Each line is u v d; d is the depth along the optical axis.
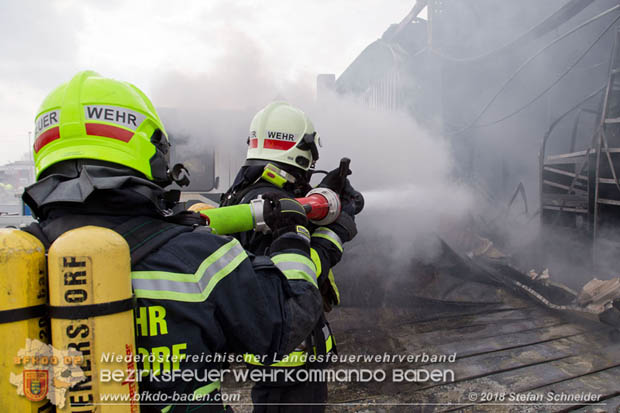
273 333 0.94
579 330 3.66
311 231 1.56
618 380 2.78
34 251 0.77
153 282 0.83
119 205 0.86
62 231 0.83
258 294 0.90
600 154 4.46
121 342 0.76
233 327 0.89
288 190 1.70
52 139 0.88
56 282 0.74
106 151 0.86
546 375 2.88
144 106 0.96
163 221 0.93
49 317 0.79
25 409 0.76
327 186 1.51
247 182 1.69
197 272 0.85
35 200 0.86
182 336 0.83
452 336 3.60
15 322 0.74
